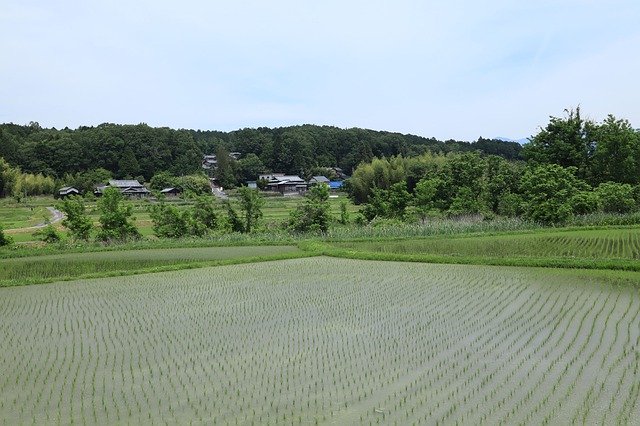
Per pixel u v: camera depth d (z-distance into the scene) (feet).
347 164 426.10
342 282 69.15
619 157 153.58
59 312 57.16
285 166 419.95
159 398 31.91
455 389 31.65
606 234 96.78
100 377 36.04
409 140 470.39
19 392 33.73
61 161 364.99
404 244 102.58
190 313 54.49
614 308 49.29
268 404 30.45
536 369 34.42
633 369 33.55
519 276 67.92
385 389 32.12
